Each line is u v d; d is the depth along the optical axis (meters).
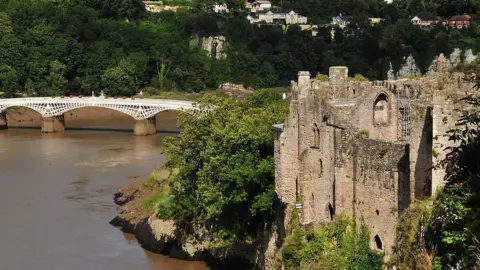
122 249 140.75
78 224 156.88
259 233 120.88
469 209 72.50
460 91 79.88
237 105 143.75
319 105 101.38
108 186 189.88
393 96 102.06
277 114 124.19
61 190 186.75
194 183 135.25
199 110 144.75
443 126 79.06
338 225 95.31
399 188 86.25
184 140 136.88
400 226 83.12
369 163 90.50
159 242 139.25
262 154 119.81
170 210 138.38
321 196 102.00
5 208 170.25
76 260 134.75
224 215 123.00
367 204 91.44
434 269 75.44
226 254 127.38
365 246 91.38
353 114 100.06
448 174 75.44
